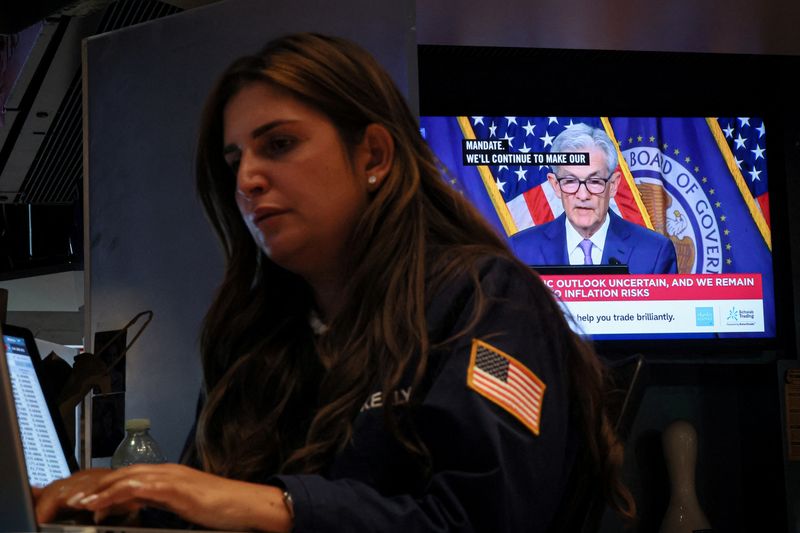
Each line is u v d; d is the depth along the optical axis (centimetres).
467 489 92
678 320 388
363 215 112
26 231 341
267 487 87
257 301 126
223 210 127
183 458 132
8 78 287
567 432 108
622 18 354
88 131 238
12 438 78
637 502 409
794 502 390
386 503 89
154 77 229
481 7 343
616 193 391
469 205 121
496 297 105
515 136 393
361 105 113
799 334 389
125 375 223
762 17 354
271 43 117
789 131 397
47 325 354
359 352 107
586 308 385
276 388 121
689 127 397
